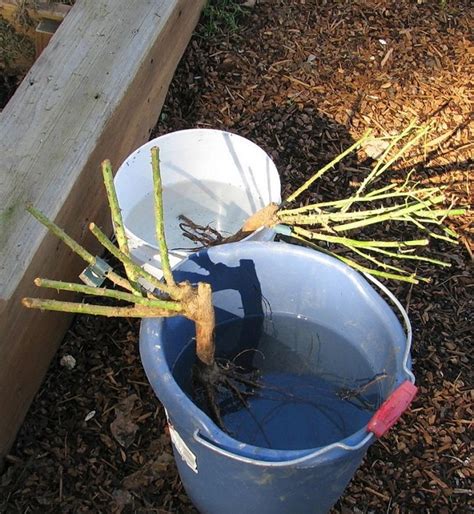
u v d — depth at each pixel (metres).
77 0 2.00
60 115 1.76
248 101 2.49
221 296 1.58
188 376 1.53
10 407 1.66
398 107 2.54
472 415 1.88
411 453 1.80
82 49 1.89
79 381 1.84
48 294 1.69
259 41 2.66
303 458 1.19
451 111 2.55
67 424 1.77
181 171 2.01
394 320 1.42
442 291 2.11
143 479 1.71
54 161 1.67
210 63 2.56
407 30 2.76
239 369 1.58
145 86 2.07
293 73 2.59
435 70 2.66
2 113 1.74
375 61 2.65
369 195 1.60
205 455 1.29
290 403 1.54
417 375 1.94
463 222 2.27
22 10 2.17
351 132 2.46
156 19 2.01
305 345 1.61
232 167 2.00
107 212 1.97
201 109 2.45
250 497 1.36
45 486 1.68
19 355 1.62
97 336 1.92
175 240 1.95
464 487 1.76
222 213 2.02
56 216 1.61
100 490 1.69
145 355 1.33
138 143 2.19
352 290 1.47
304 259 1.50
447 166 2.41
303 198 2.26
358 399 1.50
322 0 2.81
